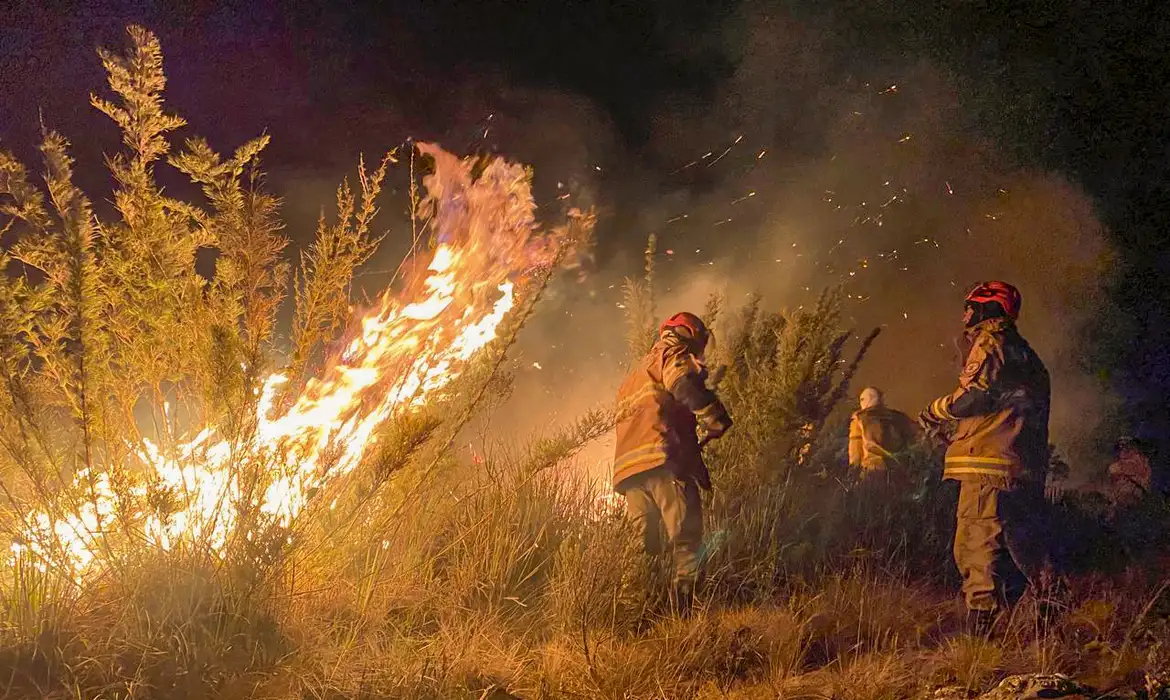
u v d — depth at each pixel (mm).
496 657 4293
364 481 4887
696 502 5273
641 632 4770
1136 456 6832
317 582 4520
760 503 6078
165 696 3609
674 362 5250
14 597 3871
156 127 4688
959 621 5125
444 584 4883
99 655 3707
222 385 4438
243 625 3986
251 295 4730
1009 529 5102
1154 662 4168
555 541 5391
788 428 6426
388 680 3898
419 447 4801
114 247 4656
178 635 3852
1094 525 5840
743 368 7039
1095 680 4227
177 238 4762
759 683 4336
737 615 4984
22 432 4160
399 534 4957
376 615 4395
